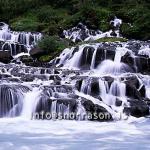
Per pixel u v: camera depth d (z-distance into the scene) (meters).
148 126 12.30
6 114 13.35
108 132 11.45
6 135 10.95
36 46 21.95
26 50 22.69
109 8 29.91
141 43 21.11
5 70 17.28
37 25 27.36
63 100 13.27
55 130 11.59
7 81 14.75
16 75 15.97
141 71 18.11
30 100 13.52
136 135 11.16
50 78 15.67
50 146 9.96
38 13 30.83
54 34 25.56
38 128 11.80
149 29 24.88
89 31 26.11
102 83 14.77
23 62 20.30
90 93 14.56
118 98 14.33
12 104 13.48
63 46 21.92
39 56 21.22
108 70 18.19
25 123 12.46
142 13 26.97
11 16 31.08
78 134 11.17
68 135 11.03
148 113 13.88
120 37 24.38
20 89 13.79
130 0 30.62
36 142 10.31
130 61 18.28
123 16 27.16
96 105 13.25
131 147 9.98
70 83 15.10
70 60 19.80
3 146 9.92
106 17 27.09
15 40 24.77
